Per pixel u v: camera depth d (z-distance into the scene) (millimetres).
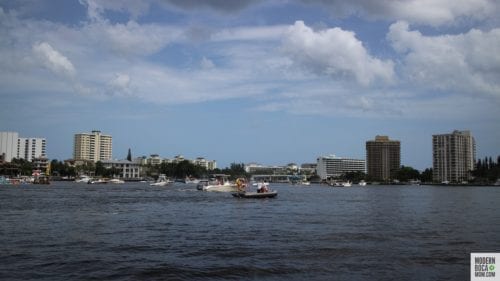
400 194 192000
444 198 152125
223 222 65312
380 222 66562
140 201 115188
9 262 35781
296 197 152125
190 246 43406
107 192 167875
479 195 181000
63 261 36188
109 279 30938
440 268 34531
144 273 32469
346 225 61844
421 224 63906
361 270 33750
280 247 42844
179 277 31562
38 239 47500
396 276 32094
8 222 63062
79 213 78125
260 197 135500
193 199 127438
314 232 53969
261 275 32250
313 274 32531
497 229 58312
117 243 45031
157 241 46469
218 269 33688
